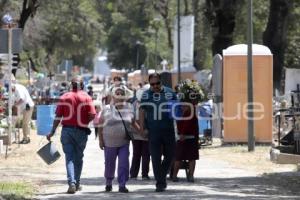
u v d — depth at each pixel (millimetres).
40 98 95062
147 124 31297
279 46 79188
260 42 112688
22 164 43750
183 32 112750
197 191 31703
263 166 44062
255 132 59344
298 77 64625
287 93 64750
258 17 107938
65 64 125625
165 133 31141
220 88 63219
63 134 31531
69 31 150250
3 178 36781
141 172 39062
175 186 33688
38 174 39062
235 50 59844
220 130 63938
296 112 47156
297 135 45875
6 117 56094
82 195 30188
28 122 57781
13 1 92875
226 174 39875
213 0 80688
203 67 134500
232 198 29109
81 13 149250
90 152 53750
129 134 31594
